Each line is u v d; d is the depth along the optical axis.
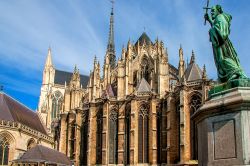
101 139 87.69
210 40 19.64
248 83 17.34
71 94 100.94
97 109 90.81
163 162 81.19
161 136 84.00
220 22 19.06
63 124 99.12
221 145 16.55
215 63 19.27
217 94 17.77
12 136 77.75
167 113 81.50
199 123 18.42
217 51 19.00
